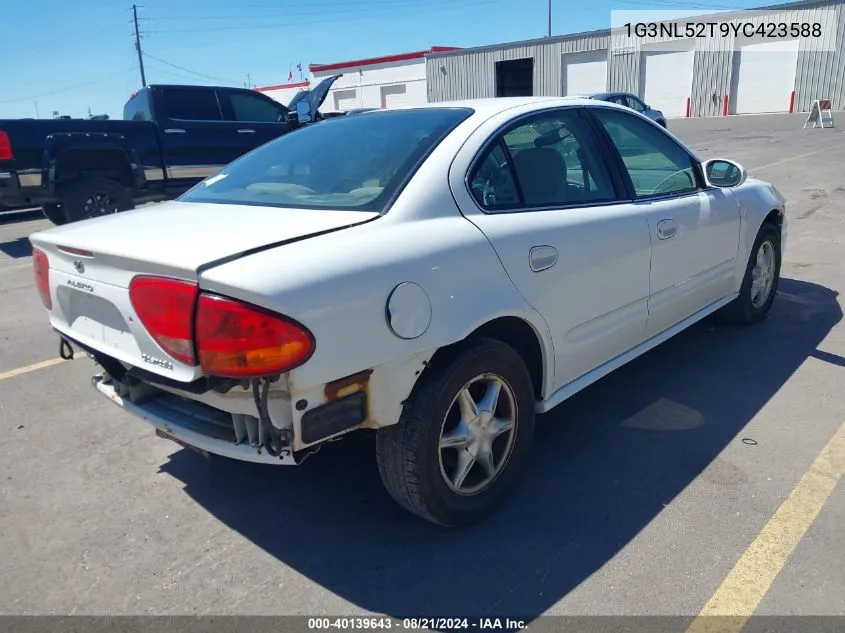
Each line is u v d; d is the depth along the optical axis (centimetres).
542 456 329
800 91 2988
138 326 228
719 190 424
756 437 336
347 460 337
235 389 223
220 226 248
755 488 293
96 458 347
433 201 259
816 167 1288
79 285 257
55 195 889
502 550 262
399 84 4294
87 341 264
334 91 4669
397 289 229
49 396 427
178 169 1006
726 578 240
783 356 437
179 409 264
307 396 215
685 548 257
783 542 257
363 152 295
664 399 383
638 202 349
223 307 203
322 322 211
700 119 3058
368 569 255
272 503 302
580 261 301
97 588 250
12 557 269
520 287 272
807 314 516
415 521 284
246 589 247
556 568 250
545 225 289
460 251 252
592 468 316
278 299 202
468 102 328
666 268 364
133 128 951
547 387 303
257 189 301
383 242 235
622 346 348
